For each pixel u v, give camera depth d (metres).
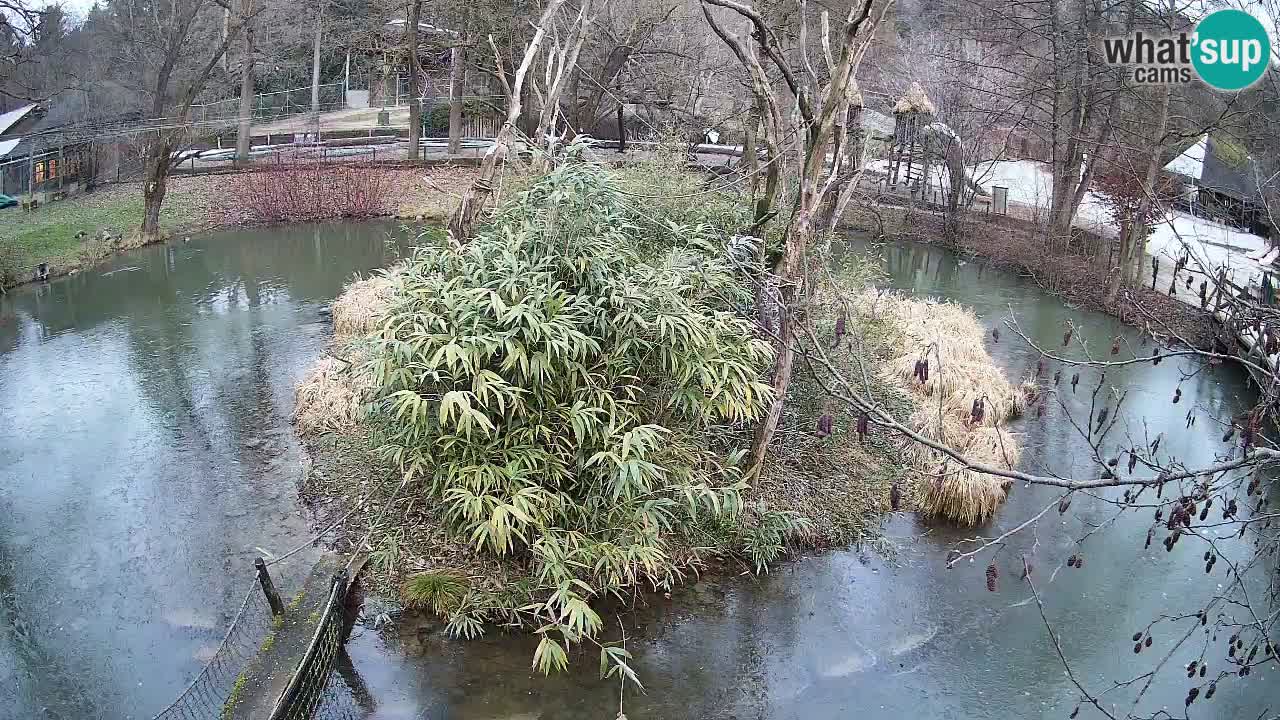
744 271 7.69
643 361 6.94
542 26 9.08
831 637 6.74
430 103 31.77
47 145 24.00
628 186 9.36
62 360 12.50
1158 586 7.42
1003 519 8.45
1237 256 12.47
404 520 7.68
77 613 6.98
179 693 6.10
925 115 22.16
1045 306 15.75
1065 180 17.72
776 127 8.16
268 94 32.84
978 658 6.57
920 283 17.55
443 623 6.65
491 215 8.39
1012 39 21.86
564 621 6.59
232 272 17.56
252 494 8.65
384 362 6.64
